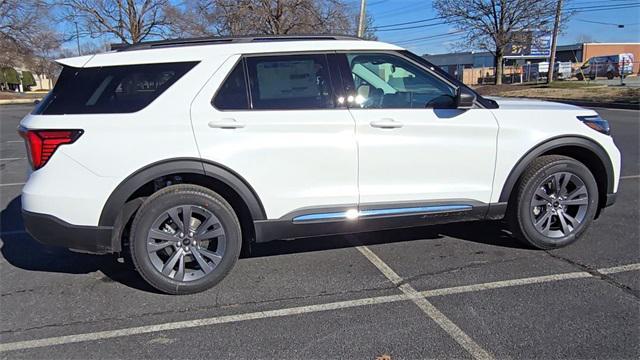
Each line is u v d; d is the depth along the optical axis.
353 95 3.70
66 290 3.70
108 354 2.87
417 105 3.81
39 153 3.31
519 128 3.95
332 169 3.63
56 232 3.35
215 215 3.52
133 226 3.42
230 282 3.79
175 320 3.24
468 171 3.89
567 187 4.21
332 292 3.60
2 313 3.36
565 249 4.27
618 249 4.24
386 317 3.21
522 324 3.07
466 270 3.91
